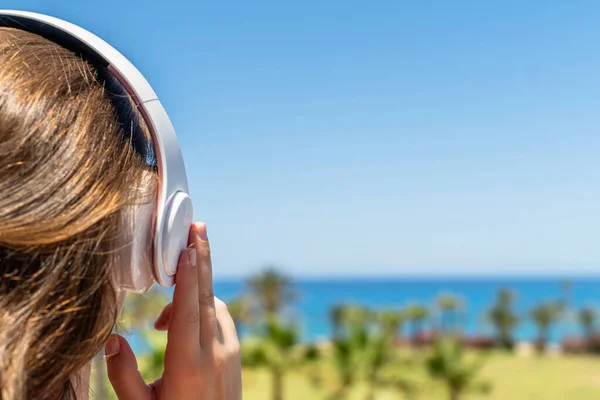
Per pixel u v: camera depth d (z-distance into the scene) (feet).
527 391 104.27
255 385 96.53
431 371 73.36
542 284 506.07
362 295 419.95
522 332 243.60
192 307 2.02
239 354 2.18
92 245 1.48
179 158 1.94
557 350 177.99
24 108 1.57
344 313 155.94
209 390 2.07
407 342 173.17
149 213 1.77
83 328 1.44
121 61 1.90
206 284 2.11
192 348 2.03
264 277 172.55
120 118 1.77
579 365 136.98
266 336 71.31
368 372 64.49
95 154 1.60
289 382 99.40
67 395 1.47
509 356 156.76
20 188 1.45
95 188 1.54
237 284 478.59
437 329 190.39
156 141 1.85
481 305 346.33
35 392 1.35
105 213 1.51
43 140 1.53
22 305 1.36
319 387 71.87
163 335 26.84
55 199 1.47
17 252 1.40
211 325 2.10
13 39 1.78
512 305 188.44
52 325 1.39
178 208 1.86
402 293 431.84
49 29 1.92
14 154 1.49
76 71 1.77
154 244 1.78
